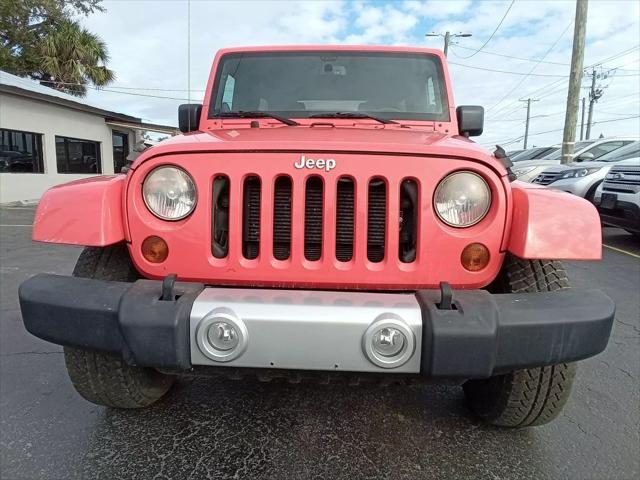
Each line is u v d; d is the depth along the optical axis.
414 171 1.86
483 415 2.47
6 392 2.84
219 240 1.97
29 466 2.17
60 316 1.82
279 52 3.32
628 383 3.00
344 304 1.71
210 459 2.23
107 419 2.55
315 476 2.12
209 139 2.06
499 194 1.87
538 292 1.89
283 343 1.70
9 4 22.77
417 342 1.69
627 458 2.26
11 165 14.74
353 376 1.80
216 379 3.00
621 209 6.82
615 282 5.37
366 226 1.88
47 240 1.93
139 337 1.72
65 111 16.84
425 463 2.21
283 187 1.95
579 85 12.92
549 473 2.15
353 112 3.07
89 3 26.14
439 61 3.25
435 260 1.88
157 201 1.93
